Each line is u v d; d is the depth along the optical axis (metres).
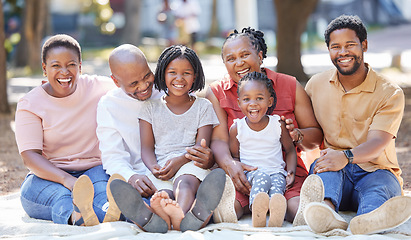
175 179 3.58
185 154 3.65
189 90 3.82
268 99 3.70
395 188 3.48
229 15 31.78
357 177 3.68
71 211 3.42
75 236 3.08
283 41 12.52
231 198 3.37
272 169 3.71
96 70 15.44
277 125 3.76
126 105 3.88
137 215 3.18
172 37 20.33
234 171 3.63
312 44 26.20
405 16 32.06
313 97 3.95
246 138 3.77
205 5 31.88
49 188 3.63
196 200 3.23
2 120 9.20
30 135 3.76
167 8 20.59
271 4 31.67
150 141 3.82
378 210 3.06
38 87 3.88
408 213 3.01
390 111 3.61
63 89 3.76
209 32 26.94
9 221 3.68
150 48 20.59
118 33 29.55
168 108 3.82
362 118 3.73
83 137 3.93
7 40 18.58
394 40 24.34
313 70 14.71
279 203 3.26
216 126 3.91
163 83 3.77
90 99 3.94
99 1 23.75
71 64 3.71
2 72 9.81
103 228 3.23
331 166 3.50
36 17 17.08
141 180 3.55
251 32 4.06
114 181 3.11
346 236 3.11
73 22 30.53
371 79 3.71
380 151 3.54
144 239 3.05
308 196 3.28
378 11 31.47
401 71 14.07
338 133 3.81
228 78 4.07
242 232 3.21
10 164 6.04
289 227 3.32
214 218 3.42
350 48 3.61
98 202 3.52
